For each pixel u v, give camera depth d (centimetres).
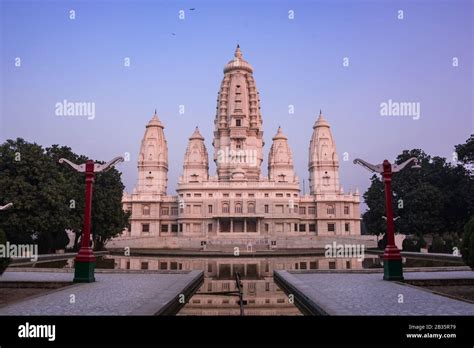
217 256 6506
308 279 2930
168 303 1892
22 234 5878
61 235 6850
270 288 2902
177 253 7125
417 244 7444
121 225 8106
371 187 9275
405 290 2325
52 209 5722
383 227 8688
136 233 12050
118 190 8169
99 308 1783
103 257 6288
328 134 13062
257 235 10981
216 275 3778
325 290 2319
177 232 11962
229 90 13350
